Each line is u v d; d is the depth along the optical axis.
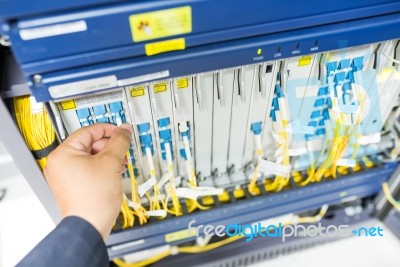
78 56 0.51
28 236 1.12
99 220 0.57
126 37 0.51
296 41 0.60
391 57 0.77
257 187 1.00
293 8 0.54
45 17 0.45
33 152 0.70
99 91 0.58
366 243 1.24
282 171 0.90
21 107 0.64
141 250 1.04
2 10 0.42
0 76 0.58
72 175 0.58
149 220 0.93
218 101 0.75
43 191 0.77
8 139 0.62
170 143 0.83
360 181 1.06
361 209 1.25
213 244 1.15
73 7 0.45
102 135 0.69
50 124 0.68
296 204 1.06
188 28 0.53
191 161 0.86
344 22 0.61
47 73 0.53
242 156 0.95
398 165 1.05
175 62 0.57
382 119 0.95
